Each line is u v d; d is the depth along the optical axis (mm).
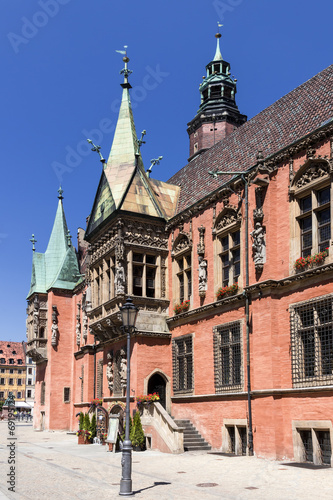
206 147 41688
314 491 12484
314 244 19188
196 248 26484
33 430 45812
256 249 21219
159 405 23828
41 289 46344
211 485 13891
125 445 13367
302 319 19297
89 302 32219
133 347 27219
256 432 20047
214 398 23469
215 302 23875
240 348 22188
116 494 13133
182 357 26859
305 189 19719
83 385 39938
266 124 25797
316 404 17938
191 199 29109
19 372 134000
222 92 42719
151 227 29031
